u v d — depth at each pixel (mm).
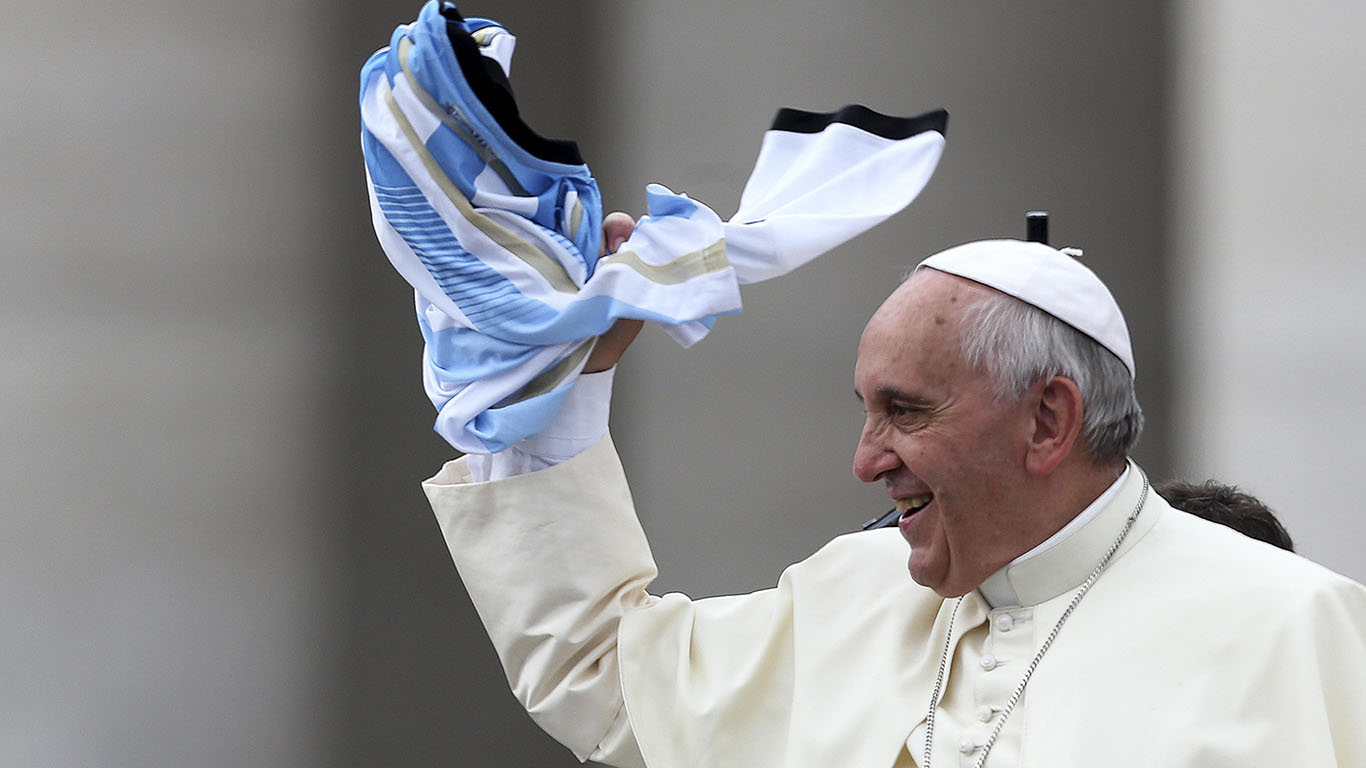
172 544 23219
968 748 8328
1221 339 23594
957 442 8148
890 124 9867
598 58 25344
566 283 9180
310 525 23922
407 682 23922
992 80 24922
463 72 8812
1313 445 22750
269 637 23562
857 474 8484
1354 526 22328
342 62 24281
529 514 9484
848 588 9531
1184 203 24188
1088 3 24672
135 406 23219
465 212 8977
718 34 25250
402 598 24031
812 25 25156
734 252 9234
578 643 9477
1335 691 7859
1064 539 8453
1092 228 24469
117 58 23328
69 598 22812
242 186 23875
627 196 25297
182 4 23594
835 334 24781
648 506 24719
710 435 24750
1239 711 7809
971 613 8789
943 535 8406
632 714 9359
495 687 23953
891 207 9469
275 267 23984
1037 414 8164
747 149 25125
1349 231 22922
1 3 22953
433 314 9523
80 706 22750
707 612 9844
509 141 8906
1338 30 23125
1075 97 24703
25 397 22844
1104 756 7898
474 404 9172
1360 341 22656
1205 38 24125
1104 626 8297
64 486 22891
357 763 23688
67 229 23094
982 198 24875
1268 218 23516
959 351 8117
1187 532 8602
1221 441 23281
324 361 24109
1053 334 8125
